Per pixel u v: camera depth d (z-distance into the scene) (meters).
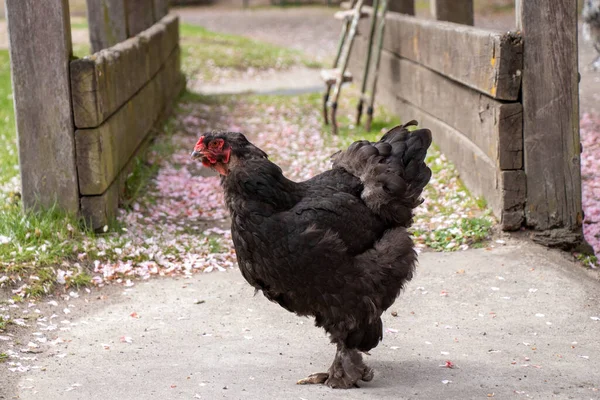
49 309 3.47
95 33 5.08
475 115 4.07
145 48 4.80
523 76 3.75
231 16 15.33
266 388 3.05
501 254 3.74
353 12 5.39
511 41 3.74
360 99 5.30
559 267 3.67
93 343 3.29
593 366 3.14
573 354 3.20
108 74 3.99
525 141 3.78
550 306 3.45
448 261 3.73
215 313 3.47
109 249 3.76
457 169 4.31
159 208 4.23
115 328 3.38
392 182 3.04
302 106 5.98
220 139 2.95
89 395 3.03
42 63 3.78
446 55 4.33
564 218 3.81
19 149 3.82
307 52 10.41
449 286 3.58
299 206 2.97
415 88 4.93
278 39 11.98
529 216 3.82
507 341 3.27
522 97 3.77
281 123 5.53
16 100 3.80
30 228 3.73
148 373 3.13
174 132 5.29
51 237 3.73
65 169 3.83
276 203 2.95
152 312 3.47
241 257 3.00
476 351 3.22
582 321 3.37
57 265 3.64
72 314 3.46
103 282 3.64
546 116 3.77
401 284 3.06
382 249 3.03
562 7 3.71
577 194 3.80
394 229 3.08
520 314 3.41
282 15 15.30
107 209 3.93
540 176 3.79
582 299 3.49
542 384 3.05
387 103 5.61
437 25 4.46
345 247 2.97
